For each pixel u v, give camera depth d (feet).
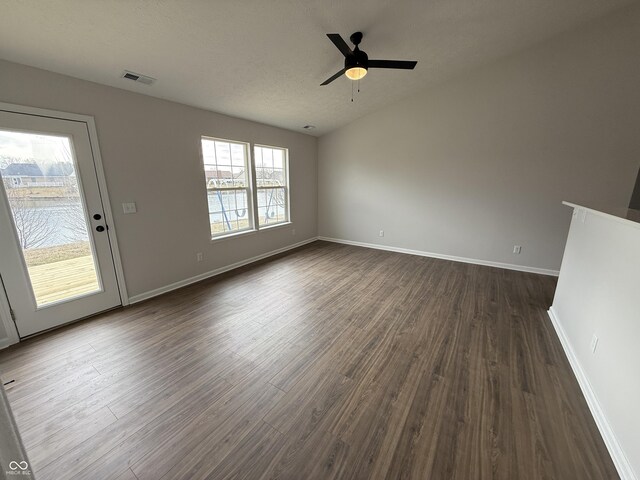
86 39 6.63
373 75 11.80
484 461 4.42
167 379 6.18
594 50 10.67
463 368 6.61
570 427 5.06
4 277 7.20
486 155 13.43
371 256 16.02
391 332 8.13
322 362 6.79
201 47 7.78
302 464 4.37
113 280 9.38
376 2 7.56
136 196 9.70
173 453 4.53
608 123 10.96
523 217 13.10
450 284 11.77
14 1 5.30
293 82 10.84
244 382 6.10
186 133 11.04
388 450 4.60
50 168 7.78
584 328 6.38
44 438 4.78
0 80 6.70
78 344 7.47
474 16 9.00
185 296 10.60
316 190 19.43
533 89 11.93
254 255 15.10
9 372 6.38
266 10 6.97
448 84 13.66
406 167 15.71
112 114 8.80
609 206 6.31
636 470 3.92
